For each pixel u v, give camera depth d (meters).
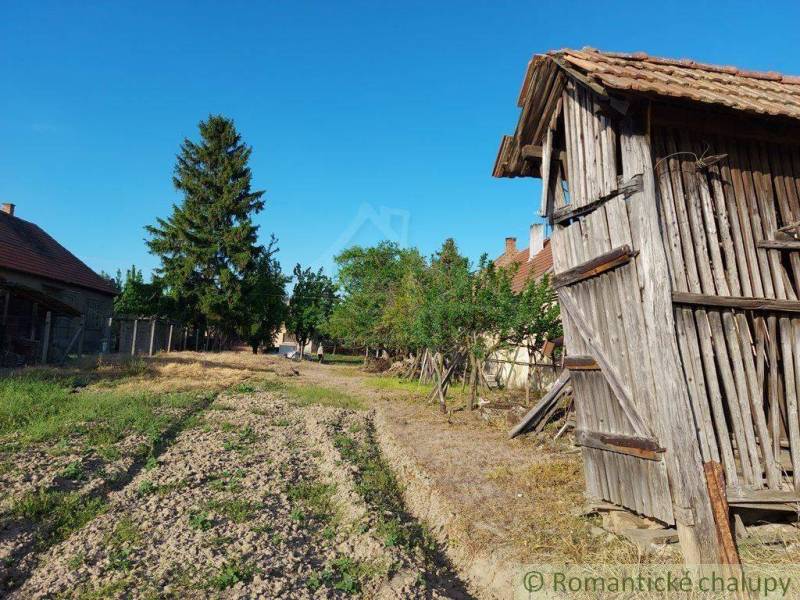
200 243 35.66
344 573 4.97
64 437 8.62
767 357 5.70
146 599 4.24
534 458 9.22
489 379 22.08
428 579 5.11
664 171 5.62
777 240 5.90
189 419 11.26
